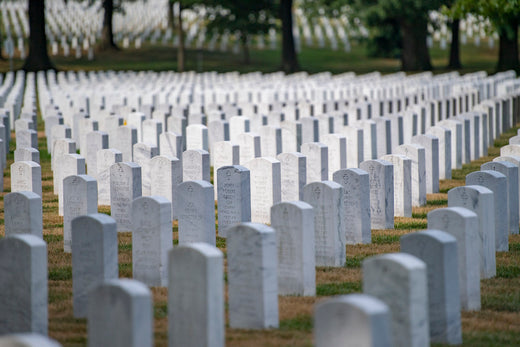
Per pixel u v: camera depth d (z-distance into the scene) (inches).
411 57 4065.0
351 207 924.6
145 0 5905.5
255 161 1025.5
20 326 601.9
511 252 885.8
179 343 560.4
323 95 2358.5
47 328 605.6
